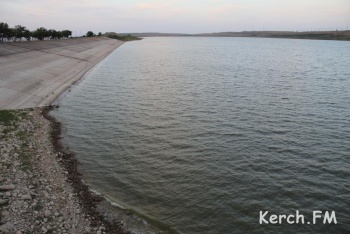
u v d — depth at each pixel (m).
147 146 26.73
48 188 18.36
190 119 34.47
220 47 193.12
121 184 20.33
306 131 30.86
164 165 23.17
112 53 127.81
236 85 54.81
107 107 39.28
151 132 30.20
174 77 63.66
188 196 18.98
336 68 81.94
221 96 45.75
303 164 23.55
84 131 30.19
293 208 17.97
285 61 100.69
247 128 31.52
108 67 79.75
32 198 16.88
